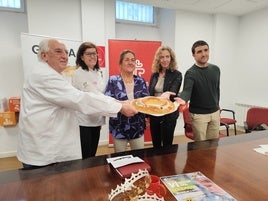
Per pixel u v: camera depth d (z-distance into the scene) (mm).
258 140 1461
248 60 4355
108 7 3742
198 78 2012
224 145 1361
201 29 4324
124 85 1874
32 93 1264
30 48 2918
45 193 823
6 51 3256
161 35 4504
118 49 3412
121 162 1031
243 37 4434
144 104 1438
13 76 3301
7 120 3168
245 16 4355
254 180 926
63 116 1311
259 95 4184
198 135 2154
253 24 4199
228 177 952
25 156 1271
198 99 2086
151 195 711
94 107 1254
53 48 1248
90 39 3488
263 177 952
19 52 3322
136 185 769
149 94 2115
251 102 4348
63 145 1303
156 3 3680
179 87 2121
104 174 969
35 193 822
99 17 3494
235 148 1307
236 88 4613
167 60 2076
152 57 3535
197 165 1069
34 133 1242
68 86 1244
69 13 3387
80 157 1383
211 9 4020
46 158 1247
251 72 4309
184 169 1025
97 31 3510
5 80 3264
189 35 4238
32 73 1267
